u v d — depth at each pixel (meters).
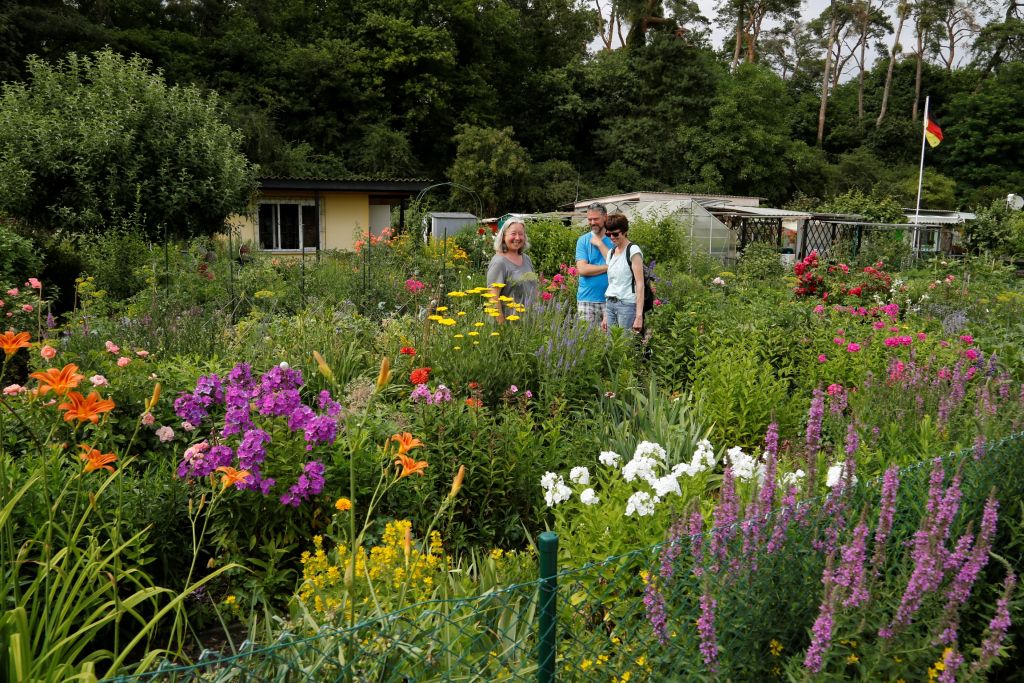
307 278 10.66
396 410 4.30
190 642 2.95
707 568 2.11
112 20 36.81
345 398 4.07
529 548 3.29
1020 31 63.66
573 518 3.26
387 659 1.84
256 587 3.11
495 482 3.79
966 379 4.39
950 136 56.88
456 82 43.50
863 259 19.23
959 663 2.10
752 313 7.49
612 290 6.45
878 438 3.84
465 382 4.88
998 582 2.95
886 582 2.36
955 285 12.62
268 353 5.29
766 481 2.44
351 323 6.48
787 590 2.30
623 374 5.52
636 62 48.31
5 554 2.62
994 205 22.48
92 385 3.55
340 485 3.50
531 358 5.26
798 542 2.35
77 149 13.81
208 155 15.46
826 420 4.30
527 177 40.91
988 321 8.76
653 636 2.07
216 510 3.16
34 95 15.16
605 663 2.02
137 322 6.01
